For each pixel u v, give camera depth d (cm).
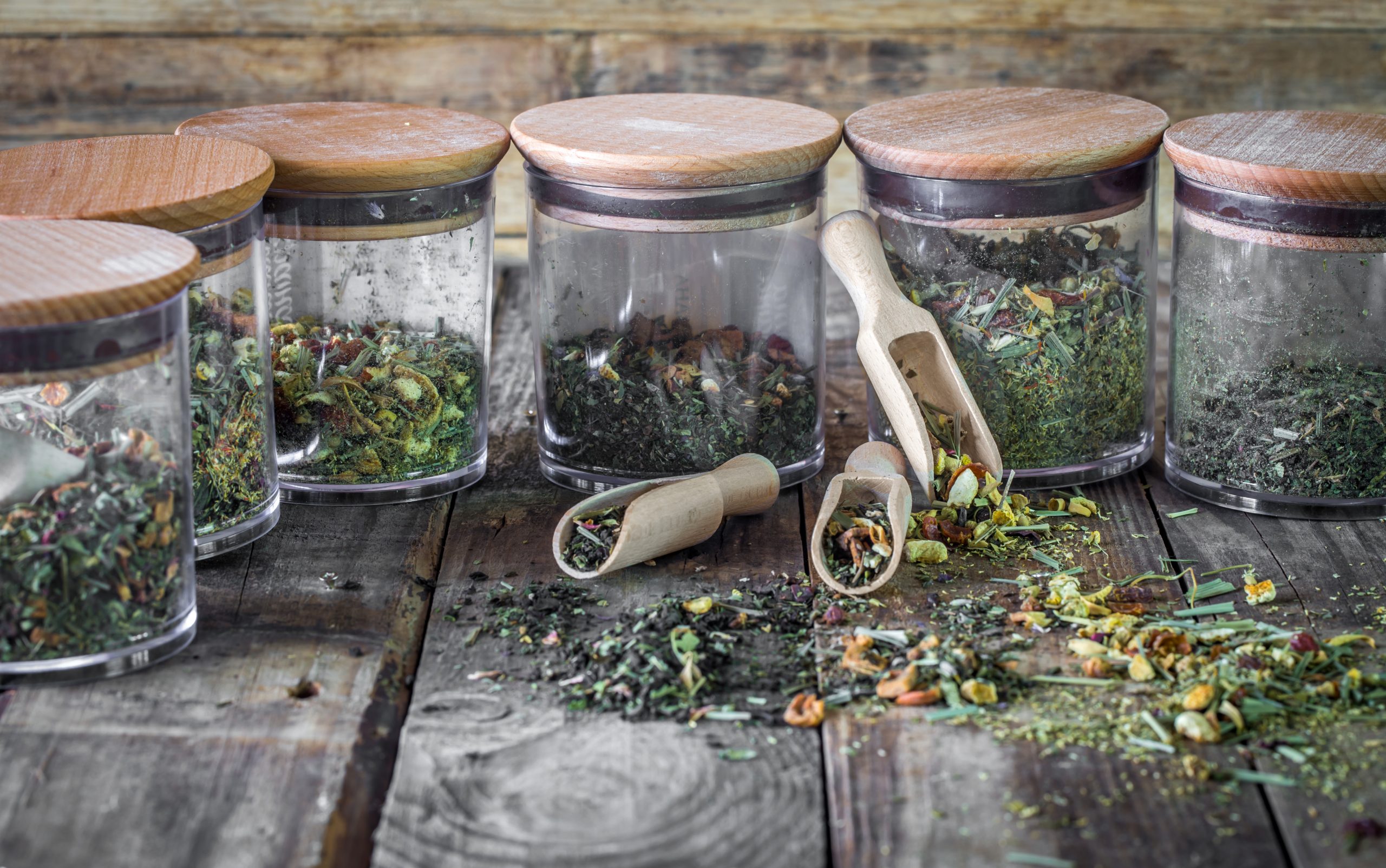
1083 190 129
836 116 210
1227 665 107
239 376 123
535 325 142
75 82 208
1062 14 203
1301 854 89
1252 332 129
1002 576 125
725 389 134
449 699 107
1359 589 121
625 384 135
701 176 124
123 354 99
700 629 115
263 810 94
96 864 88
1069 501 138
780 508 139
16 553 102
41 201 111
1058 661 111
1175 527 133
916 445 130
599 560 127
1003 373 134
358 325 135
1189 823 92
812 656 112
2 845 90
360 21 206
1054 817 92
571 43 207
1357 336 127
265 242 130
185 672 109
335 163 124
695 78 209
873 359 132
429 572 127
